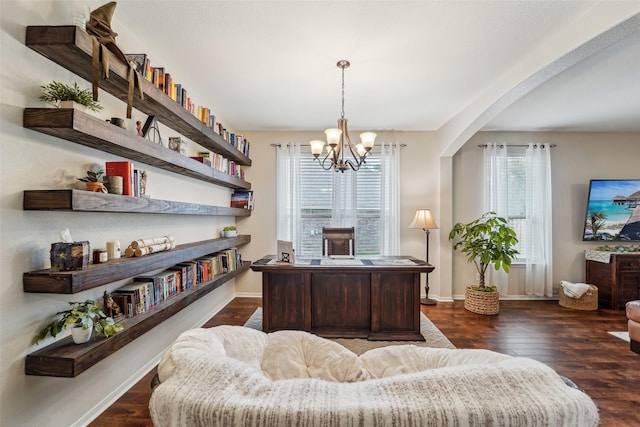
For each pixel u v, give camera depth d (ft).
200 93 10.53
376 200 14.98
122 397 6.81
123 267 5.70
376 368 4.31
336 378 4.16
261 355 4.30
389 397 2.41
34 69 4.78
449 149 13.73
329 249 12.46
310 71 8.87
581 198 14.90
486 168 14.74
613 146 14.90
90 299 5.91
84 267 4.92
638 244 14.70
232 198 14.33
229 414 2.27
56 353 4.72
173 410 2.40
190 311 10.28
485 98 10.19
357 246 14.89
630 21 5.72
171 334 9.04
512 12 6.31
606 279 13.53
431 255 14.88
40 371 4.59
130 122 7.11
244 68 8.70
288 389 2.51
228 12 6.32
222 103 11.46
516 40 7.29
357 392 2.49
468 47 7.59
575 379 7.57
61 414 5.34
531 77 8.05
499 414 2.25
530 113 12.43
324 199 15.05
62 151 5.28
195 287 9.06
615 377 7.66
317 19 6.54
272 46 7.57
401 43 7.42
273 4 6.08
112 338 5.33
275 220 15.07
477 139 14.94
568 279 14.89
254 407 2.29
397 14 6.37
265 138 15.08
